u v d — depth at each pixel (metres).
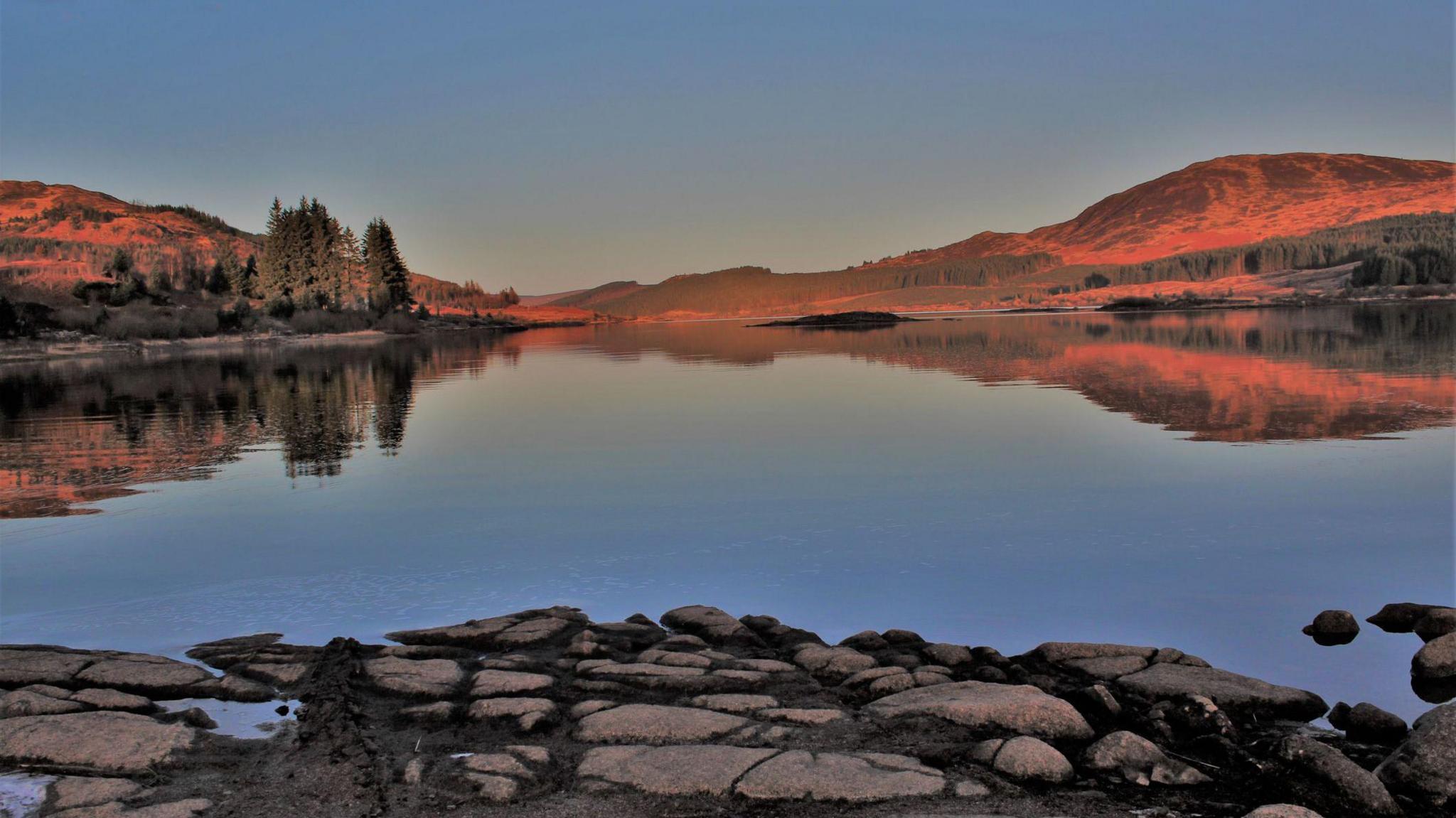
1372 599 5.80
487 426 13.76
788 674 4.80
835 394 17.56
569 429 13.38
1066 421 12.97
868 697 4.56
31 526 7.87
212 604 5.98
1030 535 7.21
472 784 3.73
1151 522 7.49
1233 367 20.55
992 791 3.66
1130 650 4.97
